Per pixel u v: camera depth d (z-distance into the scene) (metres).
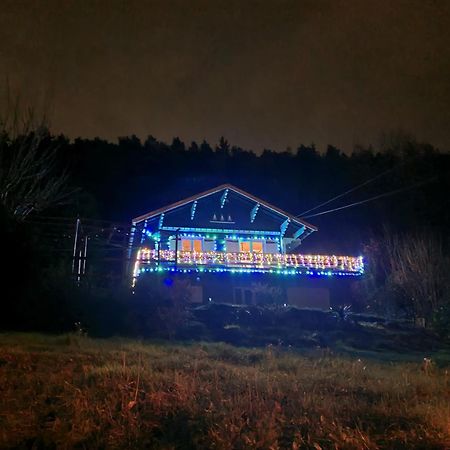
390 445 6.84
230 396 8.64
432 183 46.78
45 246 24.81
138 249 27.42
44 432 6.77
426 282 28.23
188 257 28.09
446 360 18.75
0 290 19.39
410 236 34.75
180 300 20.72
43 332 18.48
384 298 30.17
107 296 20.44
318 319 24.11
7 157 26.44
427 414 8.08
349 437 6.93
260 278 29.83
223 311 23.28
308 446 6.70
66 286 20.34
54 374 10.03
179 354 14.40
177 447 6.55
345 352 19.14
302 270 30.09
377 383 10.98
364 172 50.38
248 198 31.62
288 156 59.72
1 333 16.78
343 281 31.72
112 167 50.88
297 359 14.62
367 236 43.50
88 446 6.43
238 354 15.08
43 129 26.59
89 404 7.87
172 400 8.32
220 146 62.00
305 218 46.97
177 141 60.91
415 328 25.53
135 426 6.96
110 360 12.15
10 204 25.23
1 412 7.49
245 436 6.74
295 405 8.45
